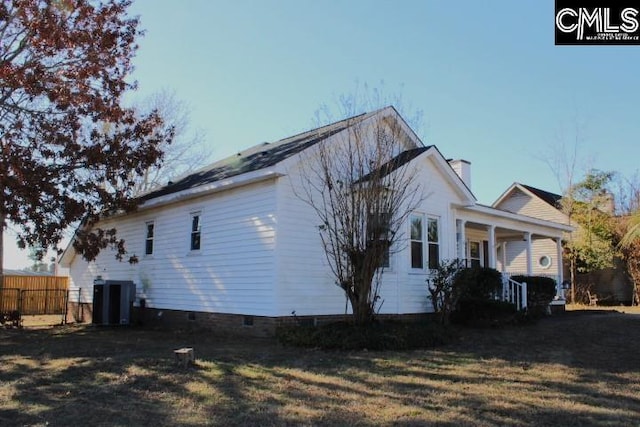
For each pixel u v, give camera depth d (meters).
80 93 14.05
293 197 11.95
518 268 30.34
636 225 23.25
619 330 12.98
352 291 10.61
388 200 10.74
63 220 14.38
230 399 6.18
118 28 15.35
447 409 5.79
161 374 7.43
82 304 20.48
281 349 9.70
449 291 13.66
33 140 13.87
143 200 16.11
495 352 9.66
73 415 5.59
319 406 5.90
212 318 13.26
